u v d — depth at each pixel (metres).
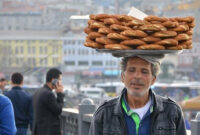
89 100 8.96
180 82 69.56
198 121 5.86
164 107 4.54
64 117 10.49
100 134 4.57
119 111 4.49
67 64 83.94
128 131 4.49
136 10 4.42
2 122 5.77
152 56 4.37
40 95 9.30
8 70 84.44
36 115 9.35
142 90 4.43
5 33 87.50
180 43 4.32
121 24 4.27
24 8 90.50
